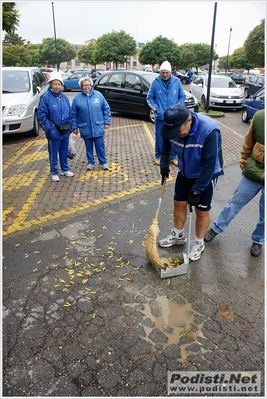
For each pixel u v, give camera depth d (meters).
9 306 2.81
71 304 2.85
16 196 4.95
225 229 4.02
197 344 2.48
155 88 5.97
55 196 4.96
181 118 2.63
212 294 3.01
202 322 2.69
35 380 2.20
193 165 3.05
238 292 3.05
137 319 2.71
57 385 2.17
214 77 15.41
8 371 2.26
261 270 3.38
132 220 4.30
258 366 2.33
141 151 7.54
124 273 3.27
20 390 2.14
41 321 2.66
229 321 2.70
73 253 3.57
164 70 5.73
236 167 6.73
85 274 3.24
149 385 2.19
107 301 2.90
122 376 2.24
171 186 5.47
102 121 5.77
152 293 3.01
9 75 8.61
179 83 6.02
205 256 3.58
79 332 2.57
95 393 2.13
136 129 9.97
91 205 4.67
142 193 5.14
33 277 3.18
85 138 5.82
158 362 2.34
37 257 3.48
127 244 3.76
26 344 2.46
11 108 7.66
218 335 2.57
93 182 5.56
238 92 14.23
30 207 4.58
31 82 8.62
